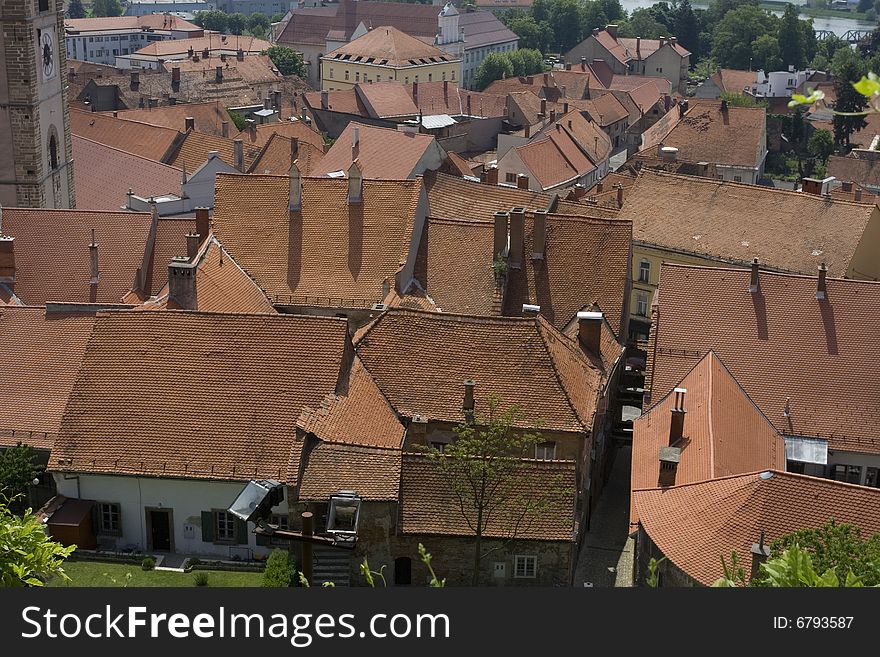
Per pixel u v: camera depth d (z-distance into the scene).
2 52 87.62
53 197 94.56
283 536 45.09
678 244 100.44
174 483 56.72
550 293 73.62
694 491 51.31
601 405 66.19
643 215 103.81
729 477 50.31
